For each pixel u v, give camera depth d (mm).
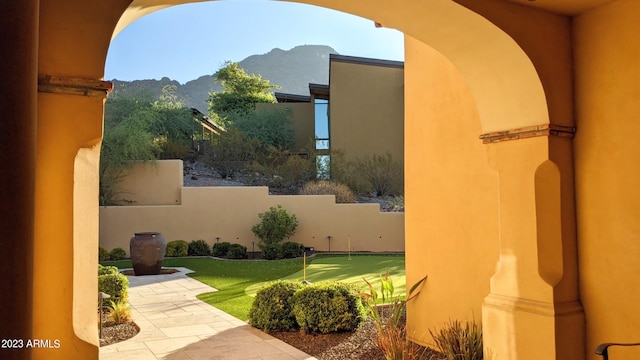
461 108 5773
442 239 6016
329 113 26422
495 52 4586
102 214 18797
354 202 21641
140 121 21547
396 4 4191
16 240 2369
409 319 6551
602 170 4449
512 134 4797
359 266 14953
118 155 19625
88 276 3293
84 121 3176
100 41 3193
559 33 4641
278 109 28453
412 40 6641
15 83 2379
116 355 6109
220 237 19781
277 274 13578
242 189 19969
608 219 4398
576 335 4492
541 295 4555
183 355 6074
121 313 7984
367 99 25812
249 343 6570
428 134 6289
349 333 6871
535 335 4527
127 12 3490
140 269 13930
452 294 5840
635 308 4188
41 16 3086
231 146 25484
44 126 3107
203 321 7961
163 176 20328
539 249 4613
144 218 19219
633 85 4223
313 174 24953
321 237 20094
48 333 3107
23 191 2412
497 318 4871
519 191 4777
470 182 5625
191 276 13539
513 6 4395
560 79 4613
